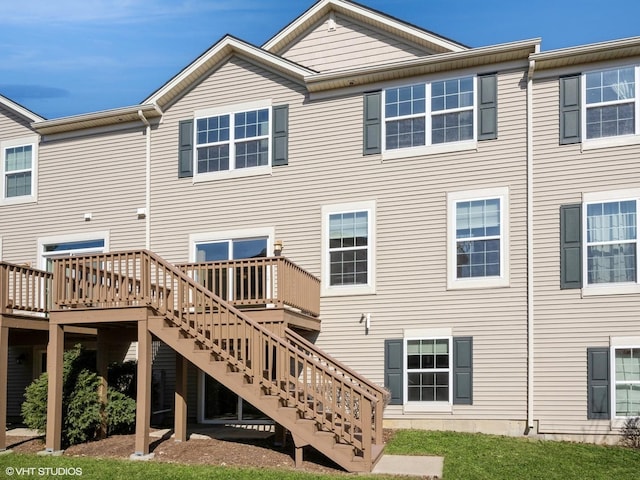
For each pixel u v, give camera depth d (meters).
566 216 11.77
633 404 11.10
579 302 11.53
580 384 11.38
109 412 11.72
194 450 10.32
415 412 12.28
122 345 14.83
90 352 12.41
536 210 11.98
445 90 12.87
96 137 15.63
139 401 10.19
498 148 12.38
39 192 15.97
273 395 9.79
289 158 13.87
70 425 11.06
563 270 11.66
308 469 8.98
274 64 13.98
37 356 15.69
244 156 14.26
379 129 13.23
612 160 11.64
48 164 15.99
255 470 8.84
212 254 14.27
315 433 9.14
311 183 13.62
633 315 11.20
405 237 12.80
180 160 14.73
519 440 11.14
